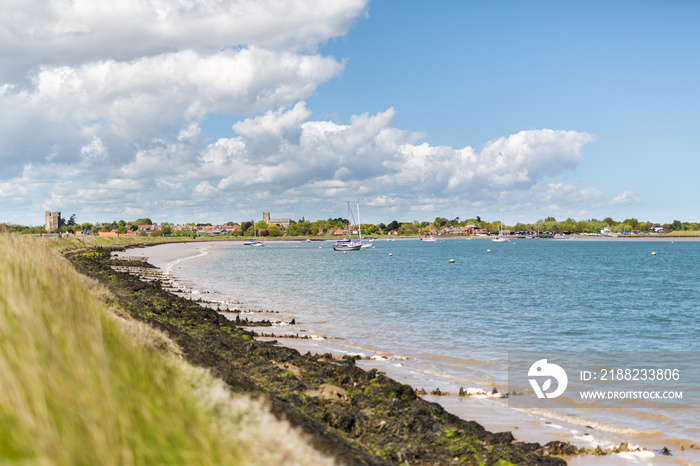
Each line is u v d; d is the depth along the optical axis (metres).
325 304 43.06
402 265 106.19
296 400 13.61
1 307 6.27
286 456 6.15
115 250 140.12
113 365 5.96
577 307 44.91
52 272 10.09
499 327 33.12
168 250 170.88
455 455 11.66
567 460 12.27
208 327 25.20
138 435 4.86
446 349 25.33
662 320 38.25
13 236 13.02
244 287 57.62
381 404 14.14
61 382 4.93
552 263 115.25
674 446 13.25
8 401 4.40
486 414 15.60
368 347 25.42
